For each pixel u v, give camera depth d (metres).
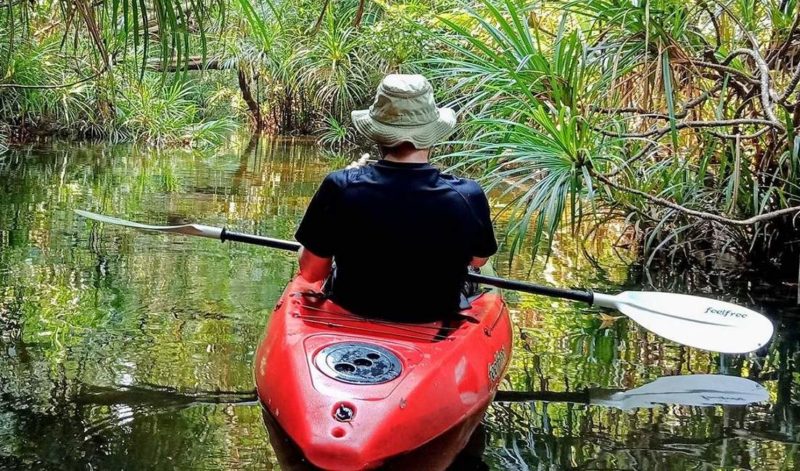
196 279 3.82
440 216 2.29
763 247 4.39
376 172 2.31
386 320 2.40
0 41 8.13
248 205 6.12
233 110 15.07
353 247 2.35
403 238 2.29
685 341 2.92
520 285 2.88
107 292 3.52
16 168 7.64
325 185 2.36
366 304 2.40
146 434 2.09
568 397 2.55
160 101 11.06
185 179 7.47
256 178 7.72
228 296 3.54
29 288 3.52
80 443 2.03
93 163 8.43
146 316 3.19
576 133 3.51
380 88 2.32
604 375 2.78
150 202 6.09
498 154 3.66
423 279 2.35
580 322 3.43
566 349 3.05
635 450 2.15
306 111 13.58
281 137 13.35
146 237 4.75
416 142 2.30
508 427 2.29
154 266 4.05
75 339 2.87
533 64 3.76
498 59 3.75
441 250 2.32
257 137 13.15
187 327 3.07
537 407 2.45
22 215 5.29
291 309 2.51
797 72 3.46
